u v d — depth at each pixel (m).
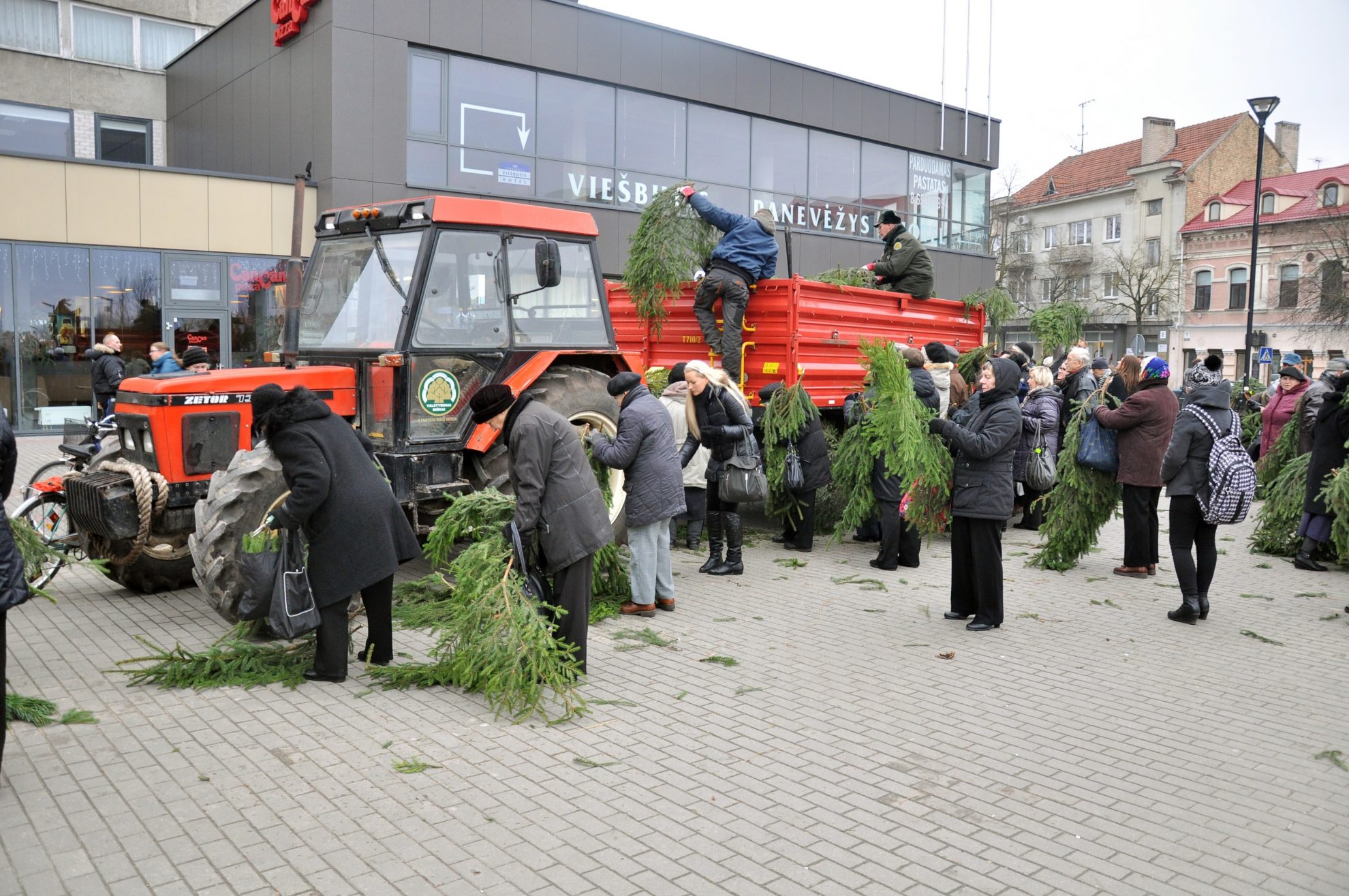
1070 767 4.35
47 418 17.42
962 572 6.78
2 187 16.56
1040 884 3.34
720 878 3.33
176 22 24.73
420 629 6.27
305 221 17.95
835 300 9.63
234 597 5.64
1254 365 44.94
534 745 4.50
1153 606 7.37
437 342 6.90
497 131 19.12
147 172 17.56
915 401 7.53
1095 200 53.47
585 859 3.45
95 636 6.10
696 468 8.27
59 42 23.17
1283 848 3.63
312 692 5.16
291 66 18.27
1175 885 3.35
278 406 4.98
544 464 5.23
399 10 17.58
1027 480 9.54
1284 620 7.02
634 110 21.14
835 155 25.08
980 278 29.05
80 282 17.34
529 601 5.10
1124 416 8.02
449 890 3.23
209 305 18.31
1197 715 5.05
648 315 9.71
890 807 3.92
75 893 3.19
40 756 4.28
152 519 6.35
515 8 19.00
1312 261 42.97
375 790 3.99
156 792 3.93
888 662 5.84
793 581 7.93
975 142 28.45
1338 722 4.97
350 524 5.13
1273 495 9.60
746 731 4.71
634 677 5.53
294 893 3.20
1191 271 48.34
